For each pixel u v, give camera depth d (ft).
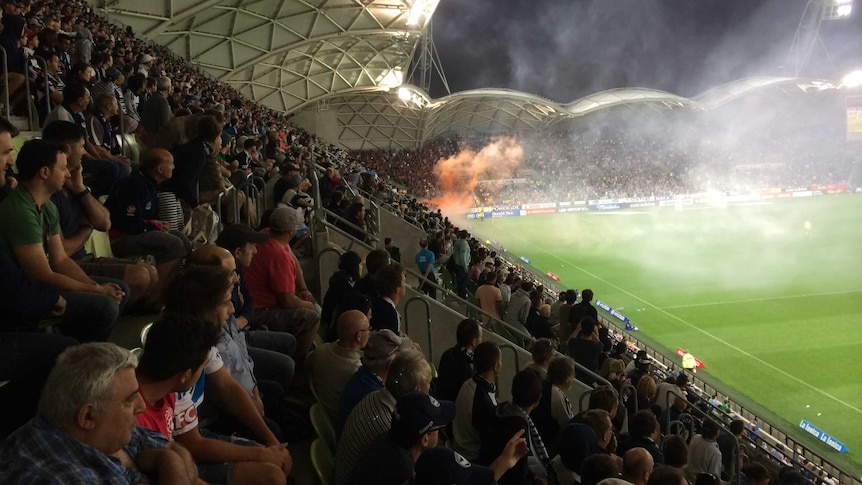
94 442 9.46
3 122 16.44
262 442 15.66
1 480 9.06
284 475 13.96
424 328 39.24
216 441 14.03
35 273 15.10
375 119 221.05
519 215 214.07
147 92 45.62
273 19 133.49
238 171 37.81
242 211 34.96
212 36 131.85
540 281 122.72
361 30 141.79
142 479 10.40
